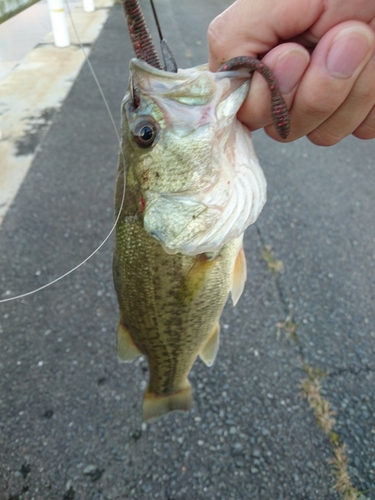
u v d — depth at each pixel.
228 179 0.14
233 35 0.13
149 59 0.13
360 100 0.13
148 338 0.21
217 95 0.13
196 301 0.19
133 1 0.13
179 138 0.14
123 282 0.19
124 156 0.16
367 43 0.11
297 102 0.13
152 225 0.15
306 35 0.12
